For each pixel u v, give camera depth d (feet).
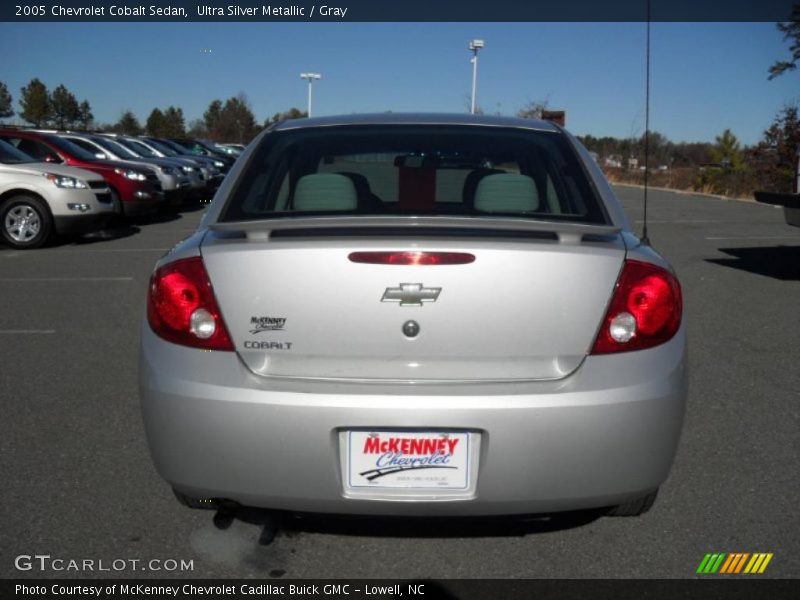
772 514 11.21
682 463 12.94
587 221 10.19
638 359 8.71
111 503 11.51
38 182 39.42
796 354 19.57
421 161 11.53
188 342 8.84
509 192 10.48
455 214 10.45
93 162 48.67
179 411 8.70
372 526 10.81
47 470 12.63
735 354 19.53
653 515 11.18
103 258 36.04
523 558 10.07
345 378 8.64
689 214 59.36
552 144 11.82
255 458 8.56
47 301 25.99
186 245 9.45
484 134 12.01
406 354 8.57
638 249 9.27
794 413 15.28
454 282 8.51
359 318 8.55
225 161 77.51
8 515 11.14
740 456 13.23
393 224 9.02
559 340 8.59
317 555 10.13
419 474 8.56
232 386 8.60
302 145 11.82
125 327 22.34
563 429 8.43
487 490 8.51
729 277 30.81
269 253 8.66
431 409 8.38
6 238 39.47
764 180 74.38
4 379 17.43
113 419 14.93
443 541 10.45
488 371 8.61
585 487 8.58
